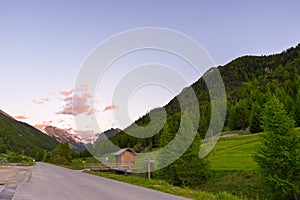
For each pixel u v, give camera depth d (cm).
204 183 3884
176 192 1630
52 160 11219
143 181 2250
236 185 3531
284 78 18338
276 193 2983
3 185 2012
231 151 5922
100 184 2186
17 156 13962
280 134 3089
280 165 2997
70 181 2495
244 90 17150
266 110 3272
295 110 8669
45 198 1391
